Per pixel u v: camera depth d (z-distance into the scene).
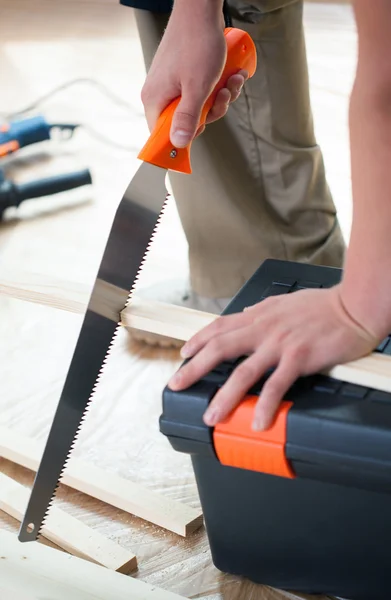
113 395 1.34
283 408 0.79
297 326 0.81
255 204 1.46
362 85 0.72
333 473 0.79
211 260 1.51
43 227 1.99
